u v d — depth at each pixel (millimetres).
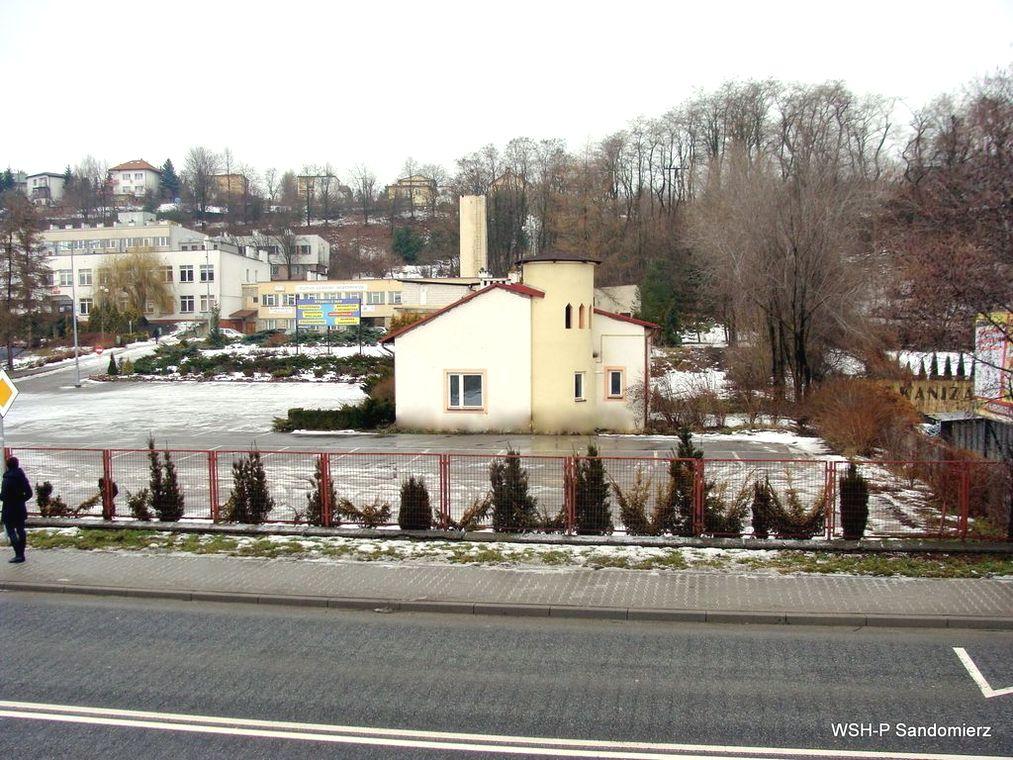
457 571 12227
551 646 9461
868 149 55594
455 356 30047
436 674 8602
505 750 6887
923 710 7633
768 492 13711
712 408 31625
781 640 9602
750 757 6738
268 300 79938
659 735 7145
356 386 50406
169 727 7410
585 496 13992
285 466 21281
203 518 15508
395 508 15789
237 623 10438
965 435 21766
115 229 99688
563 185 94250
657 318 60062
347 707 7793
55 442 29016
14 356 68750
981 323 17234
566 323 29719
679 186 85125
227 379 54375
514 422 29844
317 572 12297
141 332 79500
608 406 30922
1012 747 6910
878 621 10086
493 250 99312
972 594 10859
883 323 33875
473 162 104188
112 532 14852
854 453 23531
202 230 134375
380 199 141875
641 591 11180
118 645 9633
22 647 9602
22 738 7227
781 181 37594
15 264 66125
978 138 22031
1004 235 16312
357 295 78188
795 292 34406
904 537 13344
